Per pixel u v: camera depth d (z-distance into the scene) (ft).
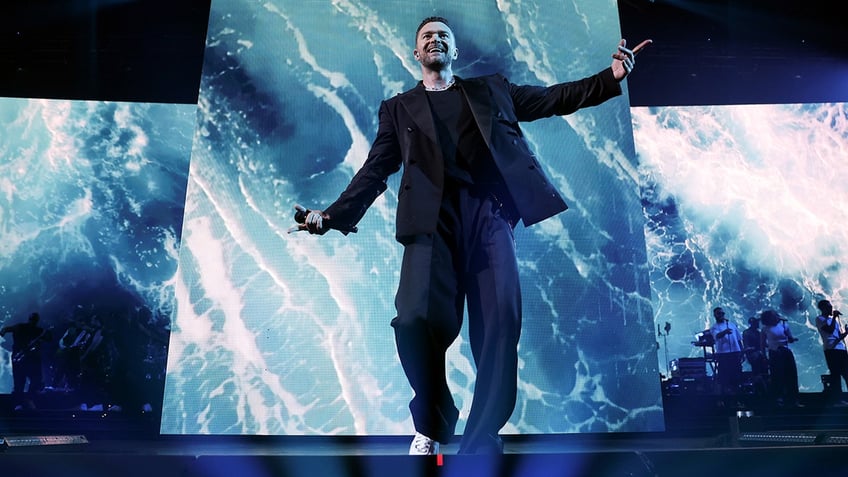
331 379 15.40
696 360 28.60
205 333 15.61
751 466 4.52
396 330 6.07
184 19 27.09
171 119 35.76
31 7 26.08
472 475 4.35
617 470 4.44
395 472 4.30
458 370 15.30
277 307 15.76
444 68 6.91
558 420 15.28
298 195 16.48
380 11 17.49
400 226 6.18
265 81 17.04
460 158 6.41
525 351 15.56
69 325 29.89
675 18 27.09
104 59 28.12
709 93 30.07
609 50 17.30
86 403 25.89
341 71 17.13
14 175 34.32
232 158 16.62
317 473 4.30
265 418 15.23
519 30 17.40
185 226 16.16
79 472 4.33
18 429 19.75
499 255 6.11
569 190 16.49
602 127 16.89
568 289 15.96
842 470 4.55
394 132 6.97
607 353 15.67
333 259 16.01
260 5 17.48
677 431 19.70
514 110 7.02
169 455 4.36
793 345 35.81
